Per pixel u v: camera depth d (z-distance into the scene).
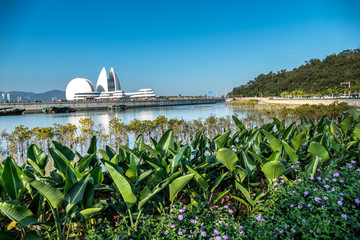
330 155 4.50
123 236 2.40
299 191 2.85
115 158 3.39
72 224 3.09
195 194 3.22
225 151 3.27
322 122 6.19
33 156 3.85
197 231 2.37
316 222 2.49
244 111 55.75
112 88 147.12
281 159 4.21
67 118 46.94
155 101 94.81
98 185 3.16
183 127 20.91
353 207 2.72
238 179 3.59
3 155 14.56
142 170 3.58
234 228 2.43
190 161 4.07
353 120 6.43
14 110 57.97
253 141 4.74
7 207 2.33
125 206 3.17
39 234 2.64
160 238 2.34
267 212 2.71
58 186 3.05
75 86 128.50
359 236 2.49
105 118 44.97
